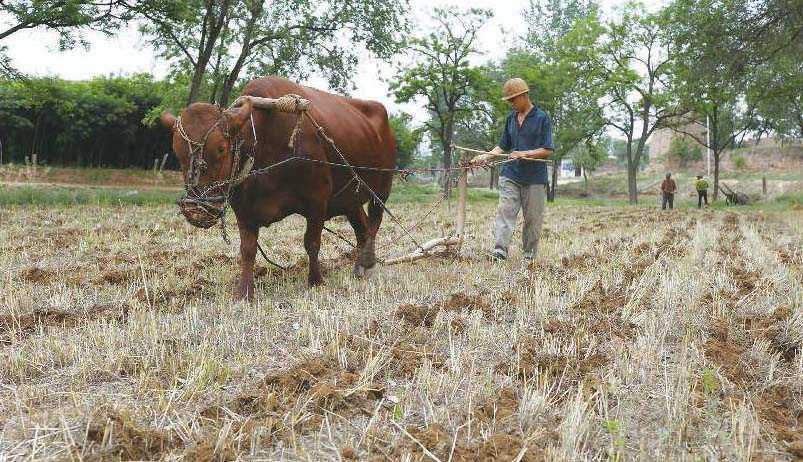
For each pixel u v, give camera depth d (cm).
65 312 522
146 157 4044
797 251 939
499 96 3438
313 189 573
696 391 351
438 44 3341
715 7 2195
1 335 459
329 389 338
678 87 3228
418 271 715
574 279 662
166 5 1917
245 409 332
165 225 1260
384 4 2364
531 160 734
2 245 930
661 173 5931
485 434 301
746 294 600
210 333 462
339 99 668
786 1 1989
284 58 2409
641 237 1112
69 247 922
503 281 657
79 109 3528
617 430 292
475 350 427
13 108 3319
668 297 550
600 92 3581
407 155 4969
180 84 2858
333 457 282
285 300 571
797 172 4669
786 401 354
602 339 453
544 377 368
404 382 375
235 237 1061
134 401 342
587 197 5291
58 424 310
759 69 2514
